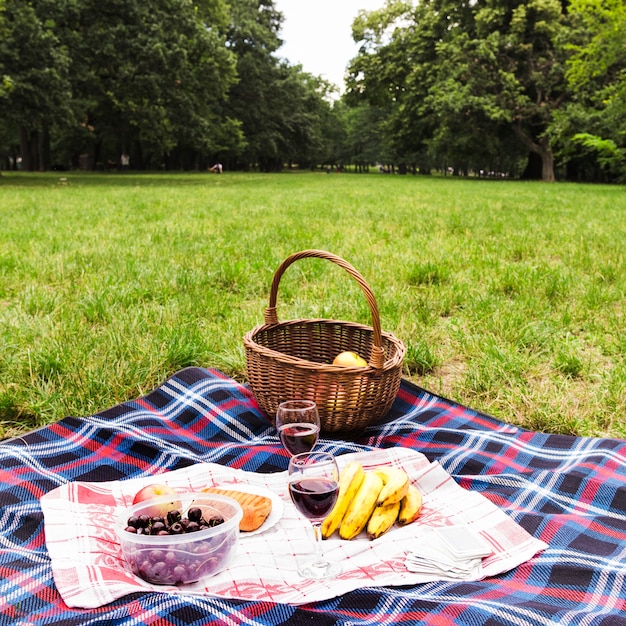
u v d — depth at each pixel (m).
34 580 1.95
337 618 1.78
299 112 65.69
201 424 3.31
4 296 6.04
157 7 33.50
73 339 4.44
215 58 37.06
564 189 27.78
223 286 6.61
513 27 38.53
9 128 47.22
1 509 2.38
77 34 31.22
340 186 29.67
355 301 5.68
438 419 3.40
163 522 2.04
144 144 54.66
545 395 3.75
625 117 32.34
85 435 3.02
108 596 1.84
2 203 15.80
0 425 3.39
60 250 8.27
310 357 3.76
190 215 13.26
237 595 1.92
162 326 4.83
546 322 5.12
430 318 5.38
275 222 11.93
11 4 26.73
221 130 53.91
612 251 8.19
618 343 4.69
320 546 2.06
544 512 2.51
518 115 39.75
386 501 2.28
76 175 39.56
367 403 3.04
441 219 12.45
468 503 2.46
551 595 1.95
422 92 46.28
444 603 1.84
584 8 26.42
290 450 2.48
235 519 2.06
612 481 2.67
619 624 1.71
